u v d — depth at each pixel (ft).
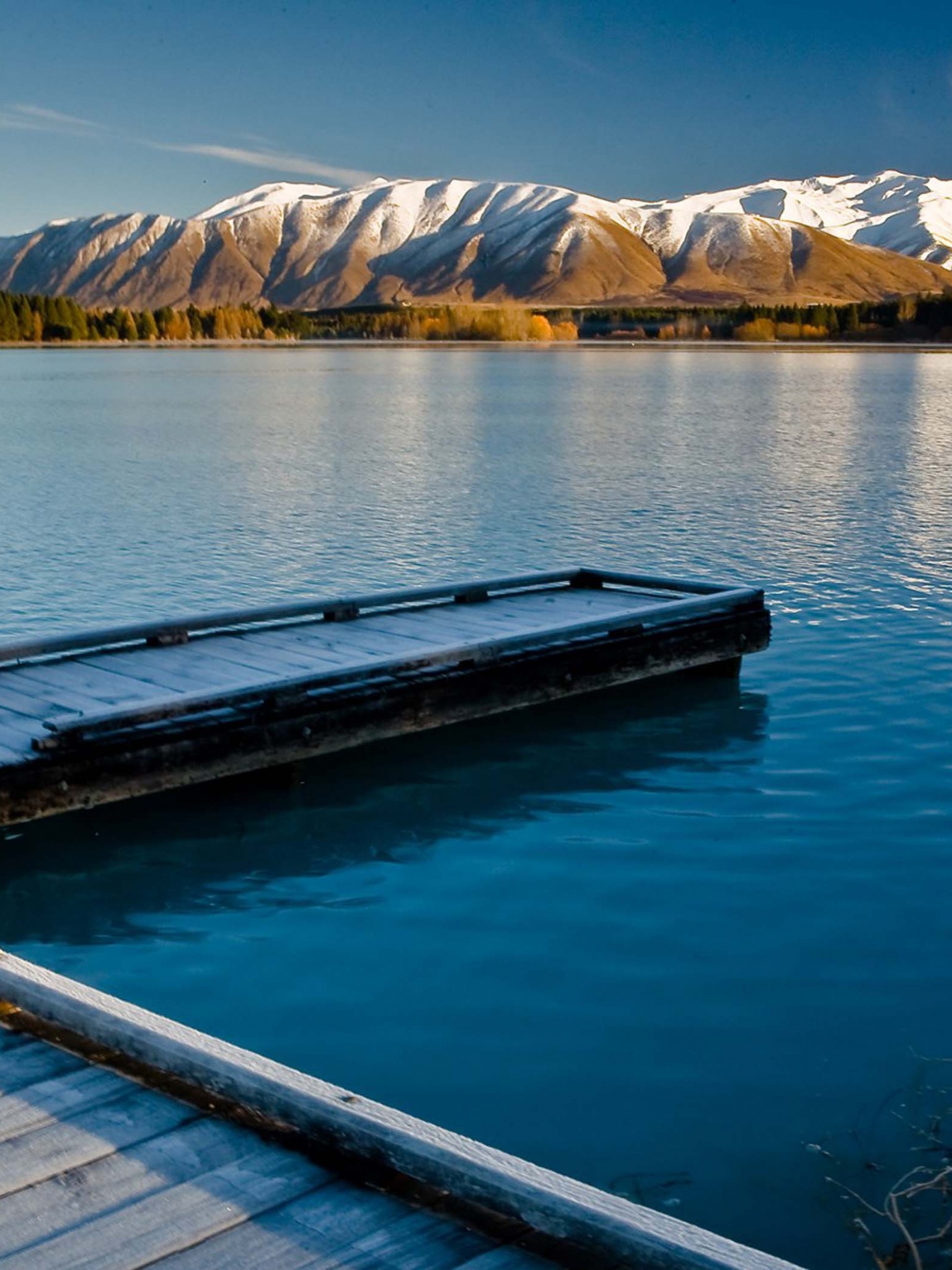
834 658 45.85
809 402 198.70
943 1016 22.03
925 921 25.67
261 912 26.50
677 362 415.44
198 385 249.75
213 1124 14.02
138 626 38.68
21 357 470.80
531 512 80.79
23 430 143.13
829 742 36.99
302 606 41.83
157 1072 15.17
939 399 208.13
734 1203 16.93
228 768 31.65
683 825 31.04
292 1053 20.84
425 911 26.45
